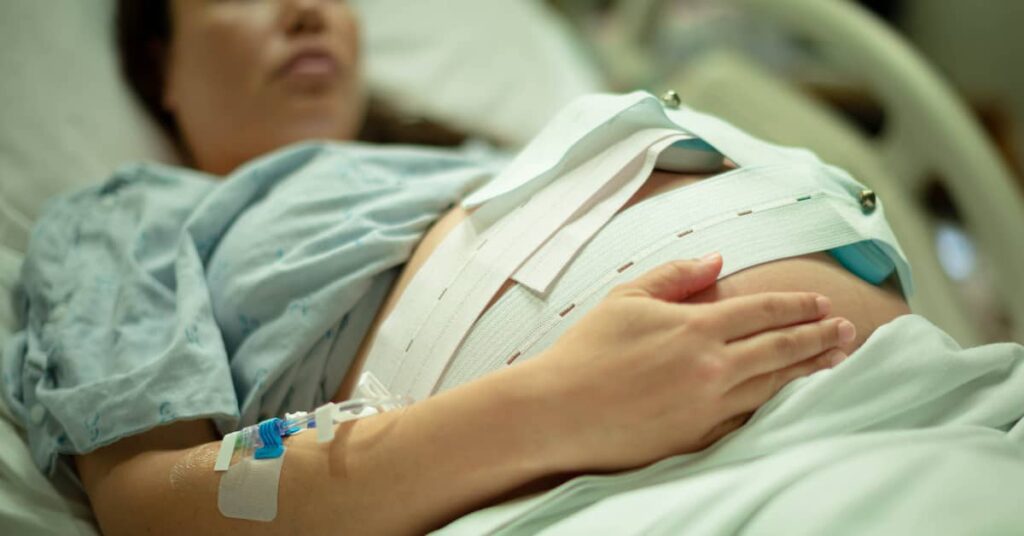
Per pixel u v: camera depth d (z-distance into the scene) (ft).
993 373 1.87
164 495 2.06
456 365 2.18
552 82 5.31
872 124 6.42
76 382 2.36
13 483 2.39
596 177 2.32
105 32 4.33
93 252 2.82
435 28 5.35
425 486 1.87
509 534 1.80
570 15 6.82
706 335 1.78
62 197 3.13
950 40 7.11
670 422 1.76
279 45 3.72
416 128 4.94
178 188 3.06
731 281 2.03
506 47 5.38
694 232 2.14
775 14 4.58
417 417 1.92
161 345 2.45
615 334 1.81
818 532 1.55
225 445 2.04
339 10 4.02
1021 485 1.58
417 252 2.59
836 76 6.42
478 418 1.83
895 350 1.81
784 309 1.86
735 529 1.62
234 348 2.55
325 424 1.97
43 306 2.72
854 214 2.26
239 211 2.88
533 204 2.34
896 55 4.00
